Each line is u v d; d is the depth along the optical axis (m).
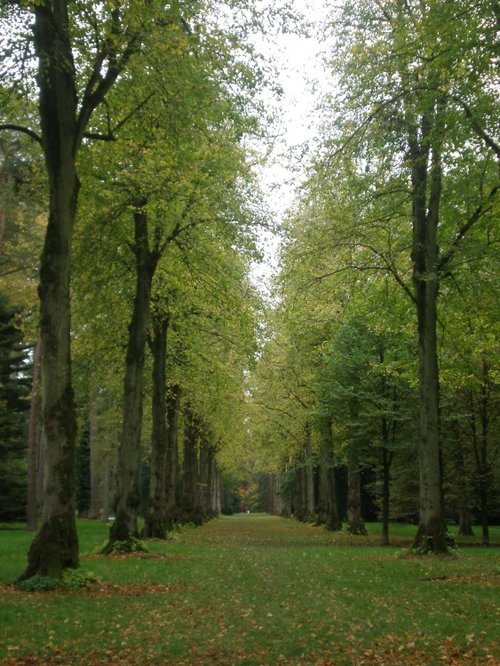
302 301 22.61
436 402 19.34
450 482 34.50
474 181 16.67
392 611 10.52
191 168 16.70
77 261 19.05
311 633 8.98
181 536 31.02
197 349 29.14
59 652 7.90
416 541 19.25
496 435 31.27
